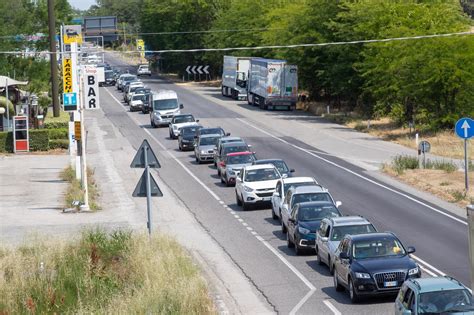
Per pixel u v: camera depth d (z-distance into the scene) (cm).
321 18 16688
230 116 16138
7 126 13612
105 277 5150
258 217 7462
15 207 8181
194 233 6850
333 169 9825
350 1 16162
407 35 13262
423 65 12425
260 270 5559
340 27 15375
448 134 12350
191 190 9006
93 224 7169
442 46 12269
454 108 12600
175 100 15138
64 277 5147
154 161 5462
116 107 19262
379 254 4738
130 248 5562
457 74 12094
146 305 4278
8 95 14688
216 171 10288
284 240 6488
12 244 6112
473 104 12581
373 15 14750
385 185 8694
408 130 13150
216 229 6994
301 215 6047
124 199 8519
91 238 5847
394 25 14112
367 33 14862
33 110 14338
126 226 7056
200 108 17812
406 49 12675
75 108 8200
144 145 5462
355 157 10788
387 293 4547
